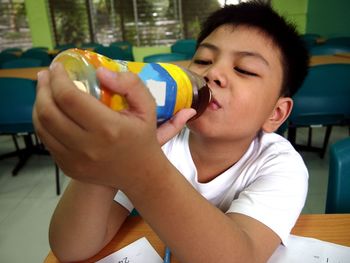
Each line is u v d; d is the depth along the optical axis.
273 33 0.54
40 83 0.25
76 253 0.50
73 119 0.23
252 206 0.49
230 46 0.52
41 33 4.95
